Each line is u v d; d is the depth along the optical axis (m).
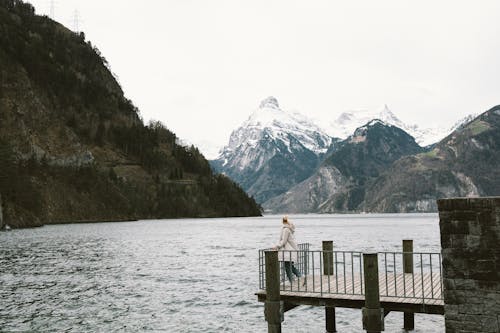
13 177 157.38
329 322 24.12
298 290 19.25
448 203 14.88
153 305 30.69
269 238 100.69
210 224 189.38
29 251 66.81
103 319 26.98
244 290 36.00
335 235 116.06
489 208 14.38
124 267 49.81
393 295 18.12
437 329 25.00
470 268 14.56
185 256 61.84
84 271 46.41
